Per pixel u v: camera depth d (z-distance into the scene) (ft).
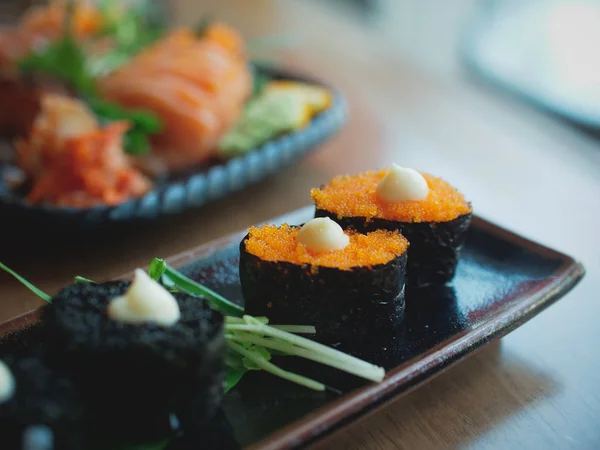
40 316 0.64
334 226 0.66
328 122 1.11
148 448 0.56
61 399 0.50
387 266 0.64
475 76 1.72
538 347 0.72
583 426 0.63
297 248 0.65
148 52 1.31
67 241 0.89
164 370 0.54
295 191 1.05
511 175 1.15
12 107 1.16
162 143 1.10
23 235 0.90
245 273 0.66
